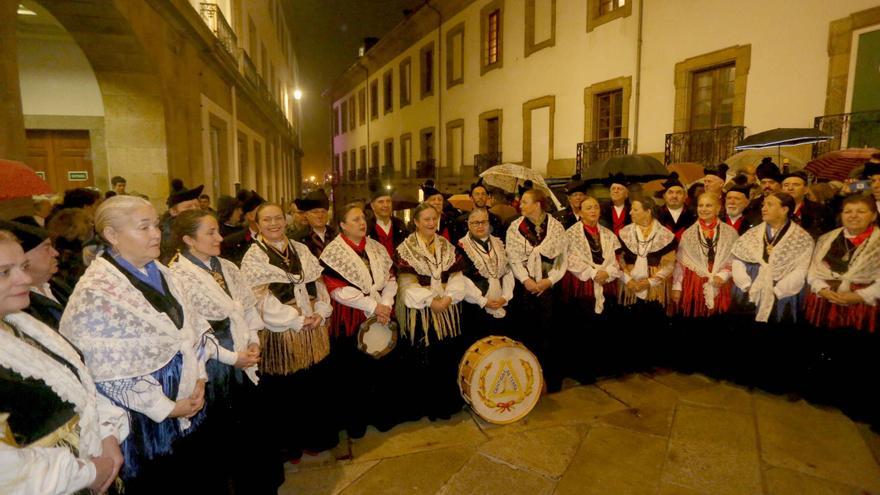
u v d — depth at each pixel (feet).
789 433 10.90
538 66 44.04
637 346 14.16
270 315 8.75
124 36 20.67
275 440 8.67
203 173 29.81
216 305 7.16
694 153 30.04
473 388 10.92
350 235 10.12
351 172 102.17
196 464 6.68
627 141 34.73
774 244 12.22
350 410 10.71
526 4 45.01
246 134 44.96
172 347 5.90
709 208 12.91
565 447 10.47
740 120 27.76
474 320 11.94
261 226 8.89
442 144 62.95
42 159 26.81
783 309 12.27
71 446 4.63
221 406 7.25
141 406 5.65
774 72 26.04
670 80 31.68
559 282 12.89
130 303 5.57
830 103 23.79
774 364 12.66
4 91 13.42
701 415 11.76
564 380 13.91
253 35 49.65
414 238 10.98
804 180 13.11
